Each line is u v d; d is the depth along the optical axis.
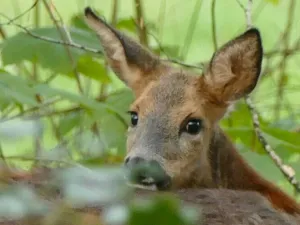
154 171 11.66
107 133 13.45
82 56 14.05
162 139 12.31
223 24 20.08
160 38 17.06
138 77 13.45
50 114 13.72
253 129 13.31
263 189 12.76
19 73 15.57
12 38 13.45
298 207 12.48
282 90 16.38
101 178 7.76
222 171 12.99
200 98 12.98
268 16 20.36
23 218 7.77
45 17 16.97
